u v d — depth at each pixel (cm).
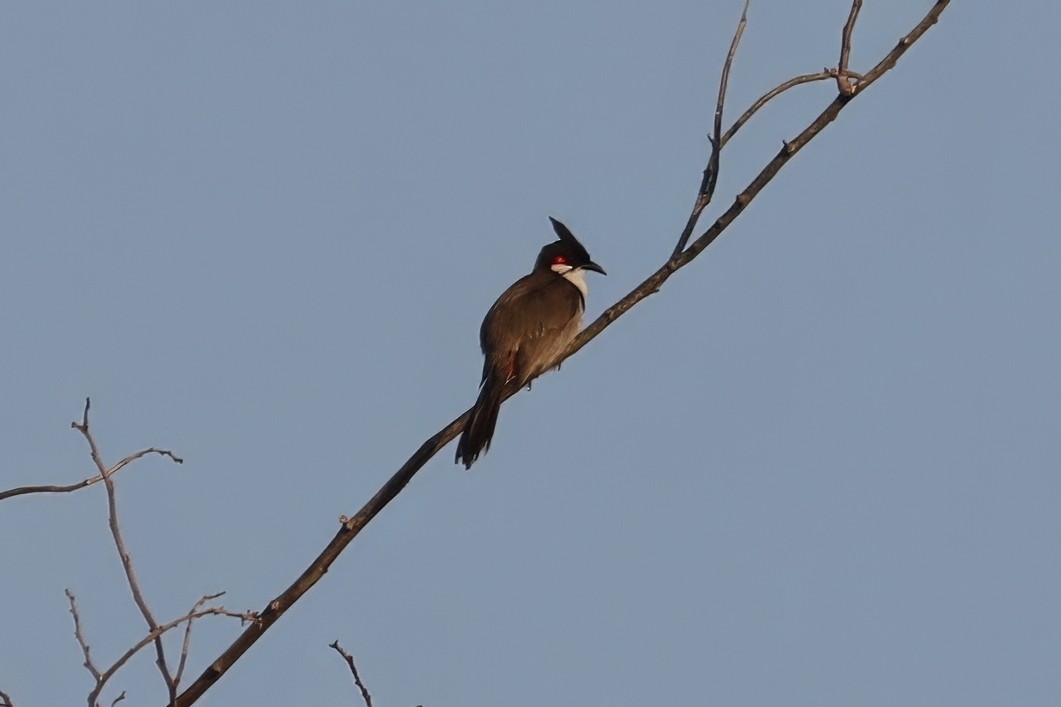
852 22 1077
